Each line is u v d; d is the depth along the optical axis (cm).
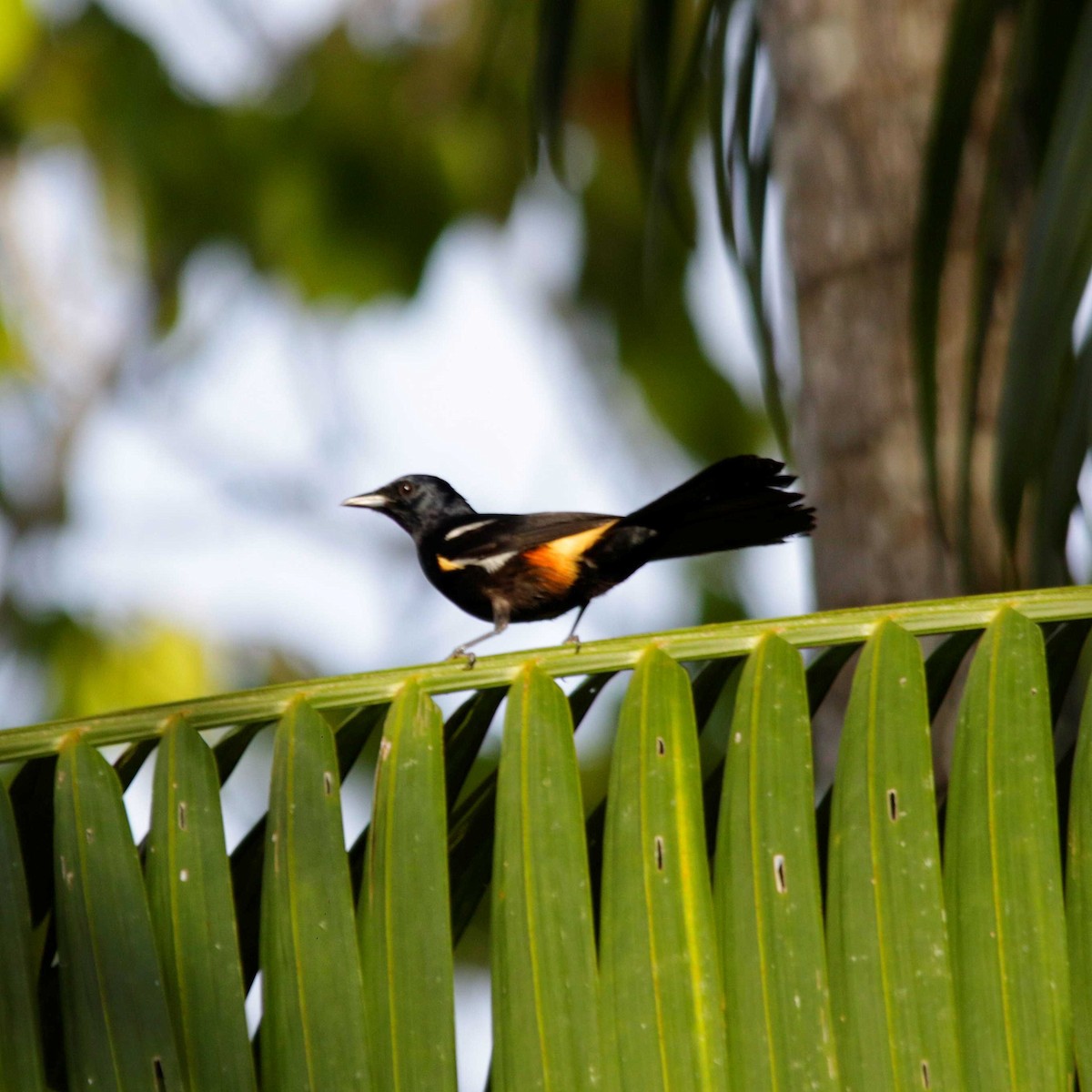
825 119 963
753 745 544
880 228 944
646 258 939
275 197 2131
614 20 1978
